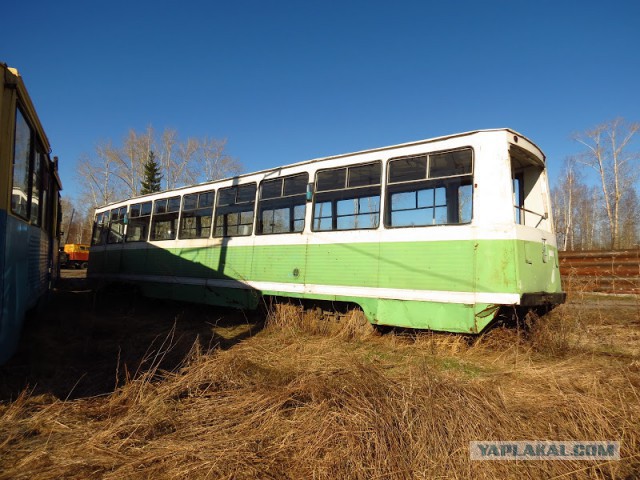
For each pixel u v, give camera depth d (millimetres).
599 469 2996
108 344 6691
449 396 3666
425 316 6465
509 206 6023
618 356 6051
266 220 9008
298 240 8250
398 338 6977
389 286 6875
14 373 4758
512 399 4027
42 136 6875
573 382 4418
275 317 8203
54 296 12883
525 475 2914
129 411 3812
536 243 6414
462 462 2982
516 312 6207
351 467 2912
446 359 5938
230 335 7805
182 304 11906
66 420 3727
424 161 6797
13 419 3688
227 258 9641
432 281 6441
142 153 45625
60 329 7105
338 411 3520
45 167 7934
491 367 5496
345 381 4074
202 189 10742
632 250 13539
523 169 7602
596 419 3492
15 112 4703
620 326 8430
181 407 3975
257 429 3475
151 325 8867
